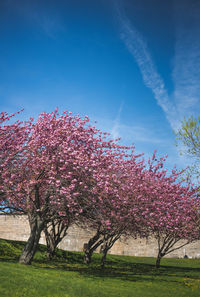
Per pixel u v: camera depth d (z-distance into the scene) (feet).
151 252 157.48
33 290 42.14
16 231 135.64
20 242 102.27
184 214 91.56
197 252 148.87
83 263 93.45
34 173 62.54
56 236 98.73
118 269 87.66
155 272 86.74
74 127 65.62
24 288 42.45
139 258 140.36
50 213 66.59
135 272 82.28
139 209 76.64
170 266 112.47
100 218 69.26
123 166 76.13
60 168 57.77
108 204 69.51
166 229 90.17
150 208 79.87
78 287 48.34
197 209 97.71
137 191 78.54
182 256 152.66
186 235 99.96
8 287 41.88
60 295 41.78
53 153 60.39
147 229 91.25
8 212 74.74
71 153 57.82
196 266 117.50
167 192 89.20
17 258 82.28
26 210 67.56
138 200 77.15
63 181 60.08
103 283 56.44
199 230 99.71
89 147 63.93
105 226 74.43
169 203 83.87
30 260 65.36
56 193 59.41
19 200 66.39
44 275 54.03
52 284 47.44
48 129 64.08
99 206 65.92
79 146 63.98
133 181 78.69
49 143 59.52
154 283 63.16
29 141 66.64
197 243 150.00
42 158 59.47
